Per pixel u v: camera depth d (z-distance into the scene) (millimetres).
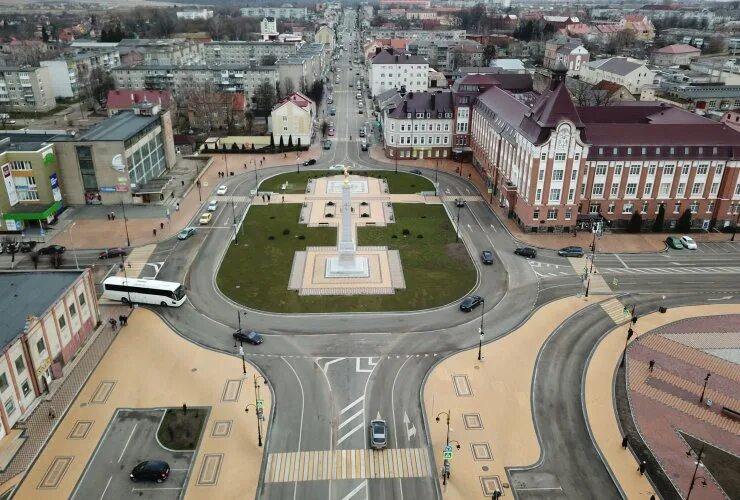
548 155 125875
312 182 168375
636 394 79875
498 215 144625
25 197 137000
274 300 102688
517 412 75875
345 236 110562
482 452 69250
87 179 146500
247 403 76875
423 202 153375
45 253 120812
